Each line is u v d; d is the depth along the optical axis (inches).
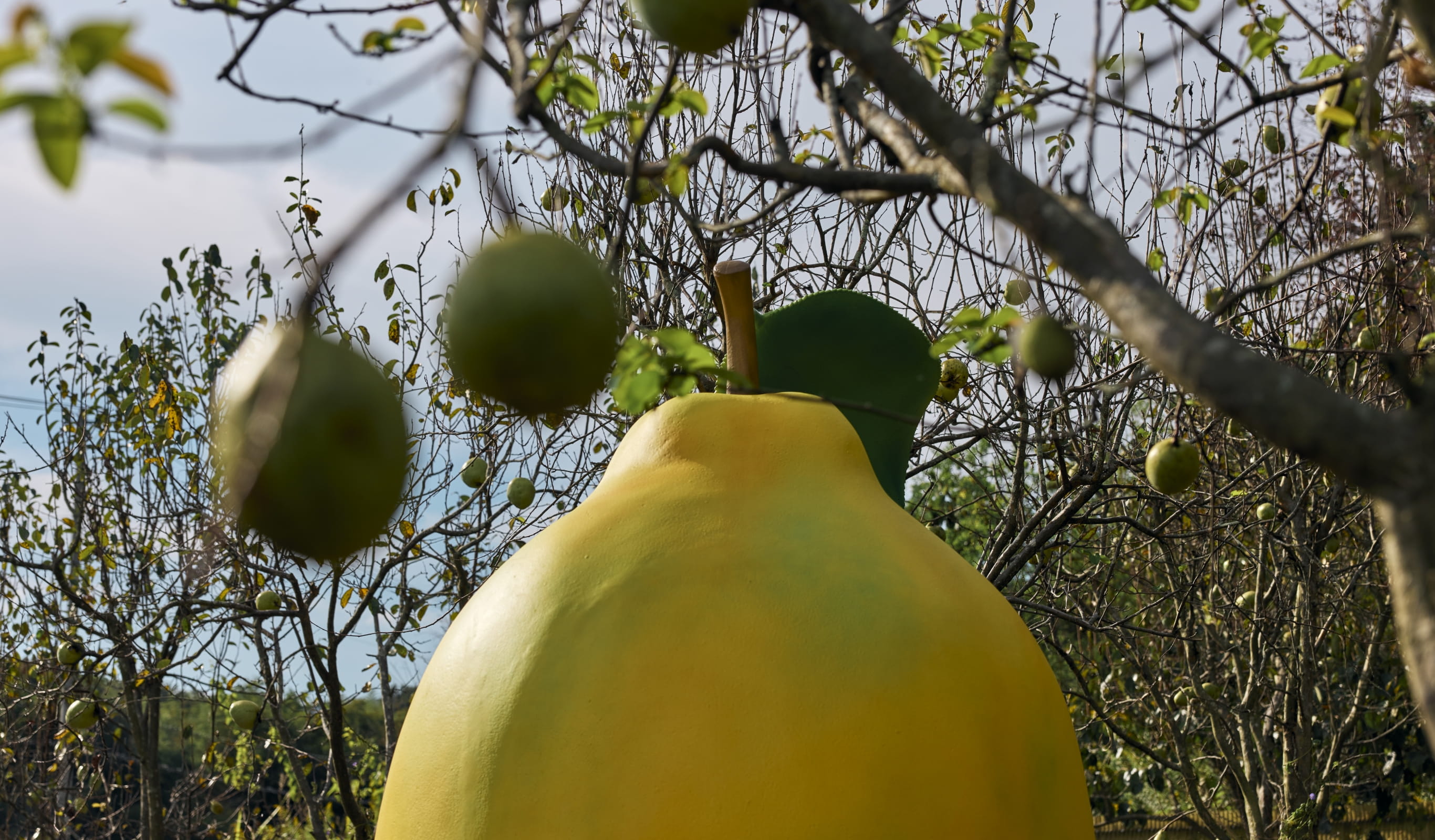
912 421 55.0
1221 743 255.9
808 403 86.8
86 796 321.1
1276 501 224.2
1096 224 34.9
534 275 44.2
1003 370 162.2
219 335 342.6
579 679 69.8
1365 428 28.8
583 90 70.3
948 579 78.6
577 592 74.0
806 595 71.7
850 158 50.3
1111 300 33.7
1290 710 256.7
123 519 307.0
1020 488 163.5
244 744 305.4
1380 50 49.7
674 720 67.3
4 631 314.2
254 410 38.5
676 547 75.1
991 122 60.8
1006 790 71.1
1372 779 326.3
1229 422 199.9
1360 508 235.6
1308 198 167.6
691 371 61.9
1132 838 351.6
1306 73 62.9
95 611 214.7
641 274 195.6
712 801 65.1
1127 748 319.6
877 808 65.7
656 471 83.9
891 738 67.5
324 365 39.3
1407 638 28.1
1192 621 249.9
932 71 85.8
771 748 66.2
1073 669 202.8
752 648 69.4
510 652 73.2
